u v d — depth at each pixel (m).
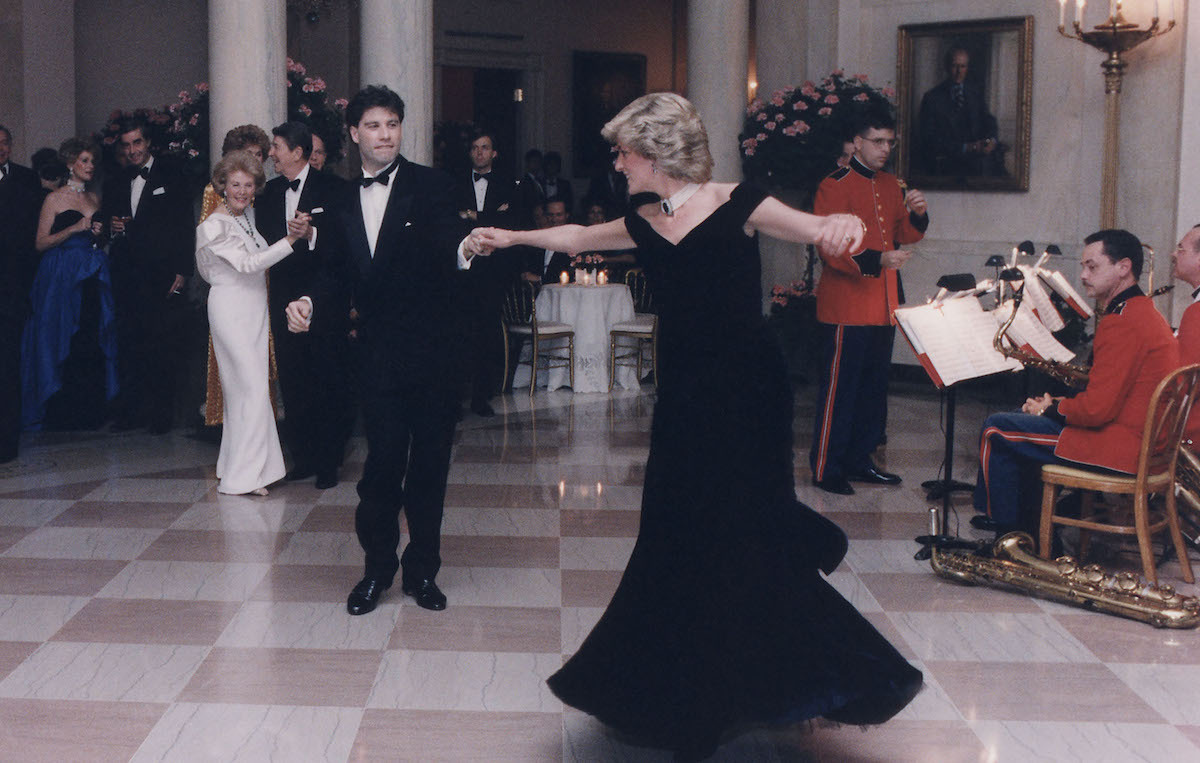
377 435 4.71
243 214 6.59
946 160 10.23
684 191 3.38
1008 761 3.58
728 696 3.28
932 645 4.52
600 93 17.59
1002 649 4.48
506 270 9.13
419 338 4.64
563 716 3.86
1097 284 5.15
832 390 6.86
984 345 5.45
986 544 5.40
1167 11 8.59
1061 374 5.44
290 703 3.93
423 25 8.40
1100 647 4.50
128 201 8.57
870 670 3.32
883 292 6.83
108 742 3.63
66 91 10.70
